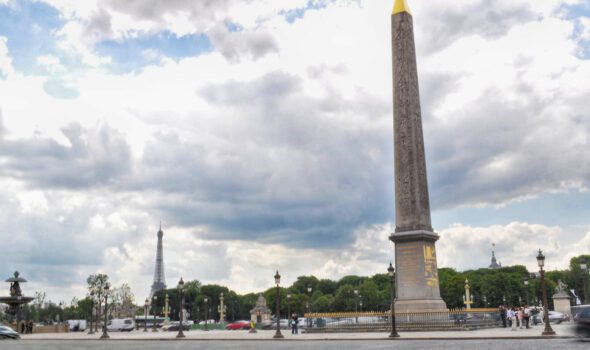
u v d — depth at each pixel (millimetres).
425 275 60469
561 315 83062
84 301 195000
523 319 64562
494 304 174625
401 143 62531
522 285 175000
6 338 69562
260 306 176375
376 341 45125
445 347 34500
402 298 61062
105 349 43219
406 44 63188
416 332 56531
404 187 62094
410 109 62562
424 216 62031
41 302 193125
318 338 52562
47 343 56594
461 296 177000
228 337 63500
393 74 63625
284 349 37656
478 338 44594
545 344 35406
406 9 63938
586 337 39781
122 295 194250
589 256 177750
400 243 61906
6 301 97375
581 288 178625
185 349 41094
